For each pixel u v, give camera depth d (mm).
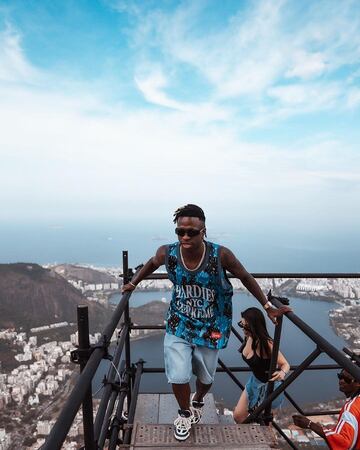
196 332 2098
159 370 3125
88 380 1170
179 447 2158
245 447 2158
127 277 2949
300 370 2125
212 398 3434
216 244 2033
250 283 2100
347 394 2521
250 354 3049
